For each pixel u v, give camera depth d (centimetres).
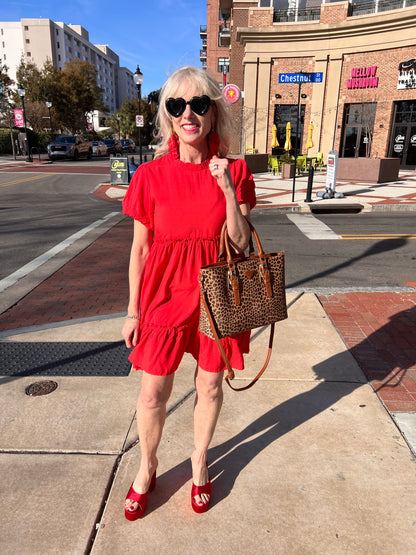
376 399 269
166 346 168
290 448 227
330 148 2491
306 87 2469
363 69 2291
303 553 168
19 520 182
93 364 316
